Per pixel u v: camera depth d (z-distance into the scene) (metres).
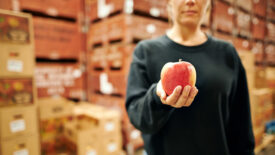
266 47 4.04
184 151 0.73
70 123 1.85
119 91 2.07
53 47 2.24
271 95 3.12
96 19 2.35
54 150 1.76
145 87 0.73
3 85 1.41
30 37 1.54
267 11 3.99
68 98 2.41
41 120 1.67
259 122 2.76
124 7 1.89
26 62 1.51
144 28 2.04
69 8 2.35
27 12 2.03
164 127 0.75
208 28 2.55
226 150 0.75
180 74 0.52
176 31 0.83
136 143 2.05
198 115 0.72
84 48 2.54
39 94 2.14
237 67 0.81
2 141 1.39
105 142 1.82
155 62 0.76
